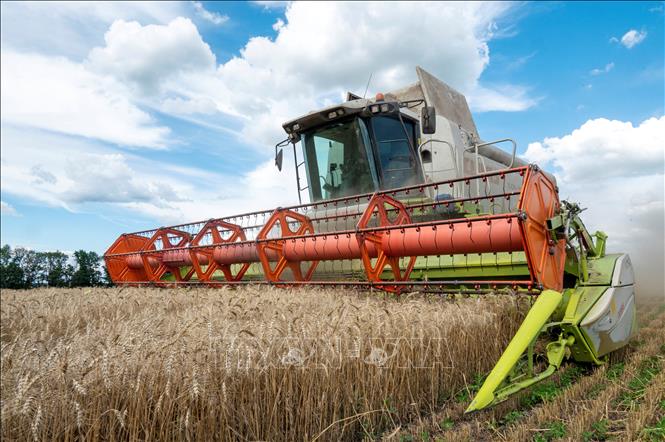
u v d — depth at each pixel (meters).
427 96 8.58
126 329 2.82
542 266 4.16
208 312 3.88
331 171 7.60
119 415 2.14
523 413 3.52
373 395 3.27
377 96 7.22
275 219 6.63
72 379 2.13
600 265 4.70
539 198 4.38
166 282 8.31
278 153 8.23
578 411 3.43
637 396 3.66
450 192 7.36
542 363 4.37
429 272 5.78
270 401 2.84
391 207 6.63
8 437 1.95
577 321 4.11
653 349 5.03
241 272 7.43
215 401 2.57
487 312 4.17
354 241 5.36
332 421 3.06
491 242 4.29
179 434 2.41
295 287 5.97
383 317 3.59
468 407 3.35
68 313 4.99
